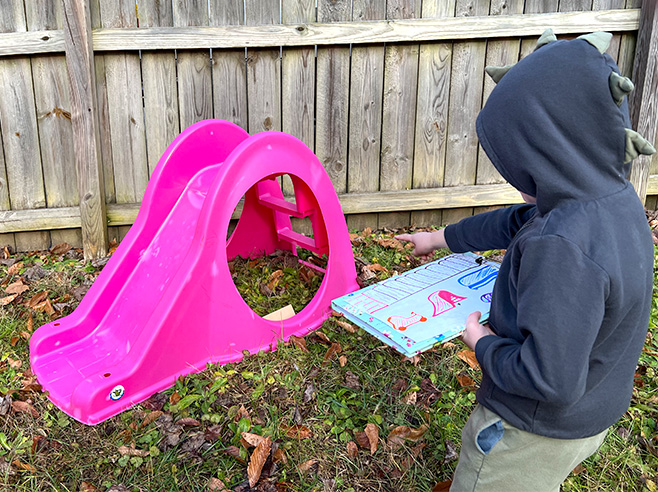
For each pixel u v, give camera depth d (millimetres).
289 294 3223
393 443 2125
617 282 1179
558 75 1194
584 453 1435
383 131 4039
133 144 3785
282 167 2629
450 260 2396
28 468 1981
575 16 3922
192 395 2303
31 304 3061
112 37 3504
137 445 2096
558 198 1227
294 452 2066
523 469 1428
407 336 1804
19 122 3635
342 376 2484
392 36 3777
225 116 3834
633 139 1177
